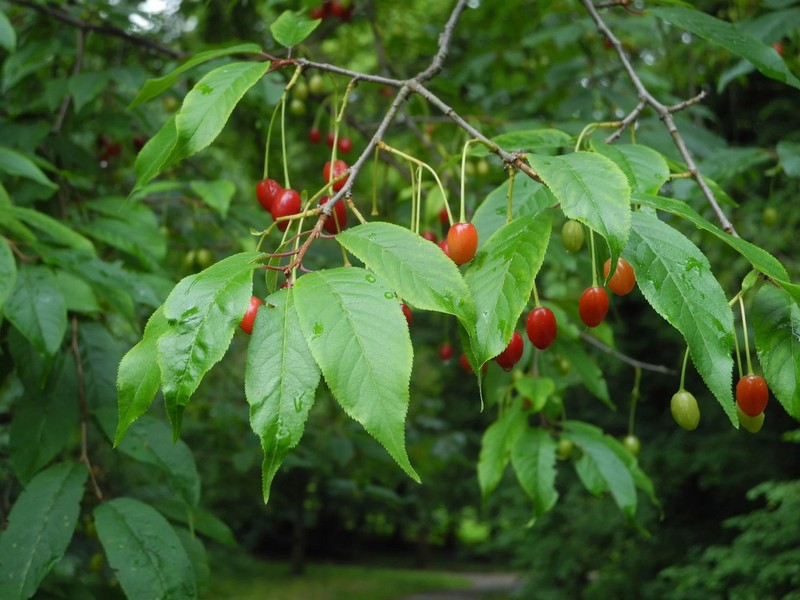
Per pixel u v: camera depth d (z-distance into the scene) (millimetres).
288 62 1868
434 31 6246
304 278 1312
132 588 2041
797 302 1458
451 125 5129
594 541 12547
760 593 8336
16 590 2033
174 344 1244
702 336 1401
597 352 11750
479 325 1467
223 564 10695
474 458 14578
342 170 1842
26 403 2514
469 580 25594
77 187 3867
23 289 2330
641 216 1547
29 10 4527
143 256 2990
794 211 8227
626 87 5434
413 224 1681
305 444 5258
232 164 7664
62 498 2203
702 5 5516
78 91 3551
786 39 4816
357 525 28812
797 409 1514
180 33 6461
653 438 12438
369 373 1201
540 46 6422
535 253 1515
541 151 2324
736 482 11062
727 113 10594
